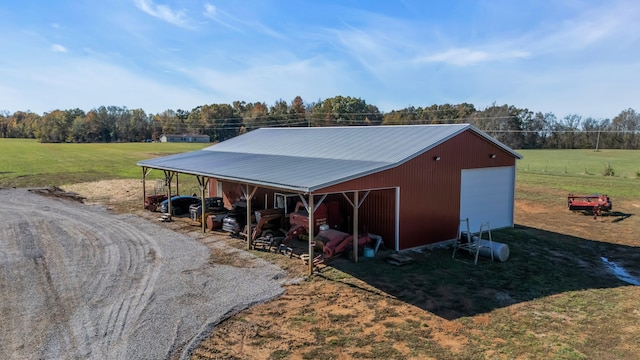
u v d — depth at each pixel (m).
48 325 8.37
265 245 14.27
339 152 17.23
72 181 33.66
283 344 7.72
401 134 17.58
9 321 8.54
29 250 13.84
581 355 7.44
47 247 14.25
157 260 12.81
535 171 43.84
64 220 18.88
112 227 17.50
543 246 15.05
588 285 11.10
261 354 7.36
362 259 13.01
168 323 8.48
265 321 8.66
